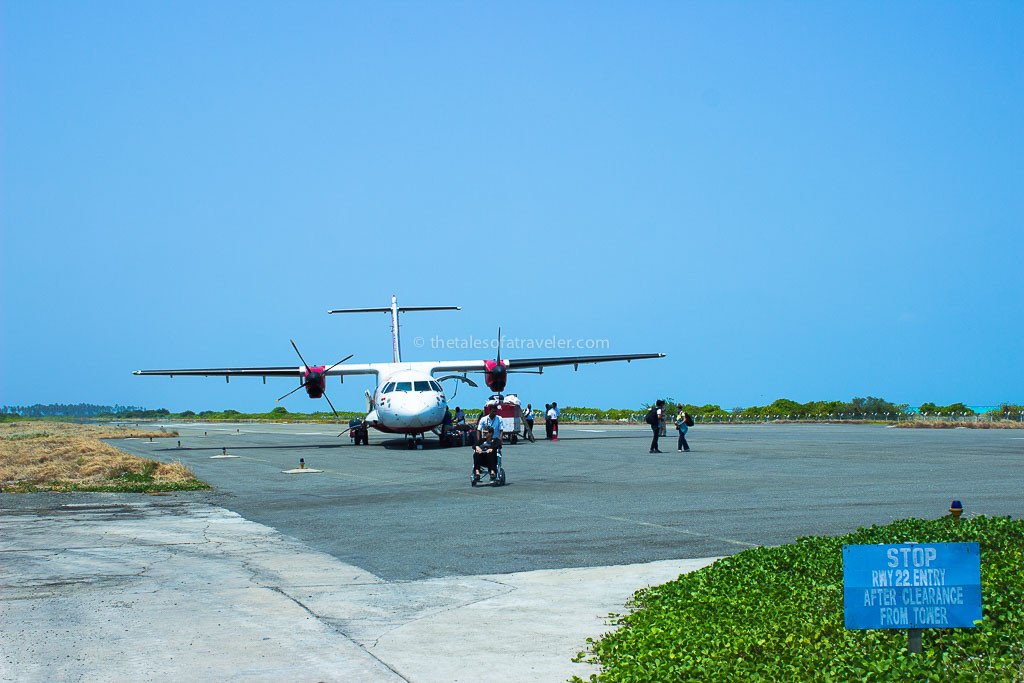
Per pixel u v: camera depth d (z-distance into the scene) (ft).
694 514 46.21
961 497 51.47
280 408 481.46
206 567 33.83
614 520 44.62
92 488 64.49
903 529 35.60
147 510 51.96
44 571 33.14
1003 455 87.92
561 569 32.83
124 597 28.81
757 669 20.57
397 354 129.39
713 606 25.99
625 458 89.30
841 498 51.93
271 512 50.49
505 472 74.38
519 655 22.44
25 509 52.85
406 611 26.91
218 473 78.48
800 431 159.53
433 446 115.14
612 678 20.29
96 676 20.67
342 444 128.06
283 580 31.40
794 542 37.37
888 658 20.70
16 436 147.84
